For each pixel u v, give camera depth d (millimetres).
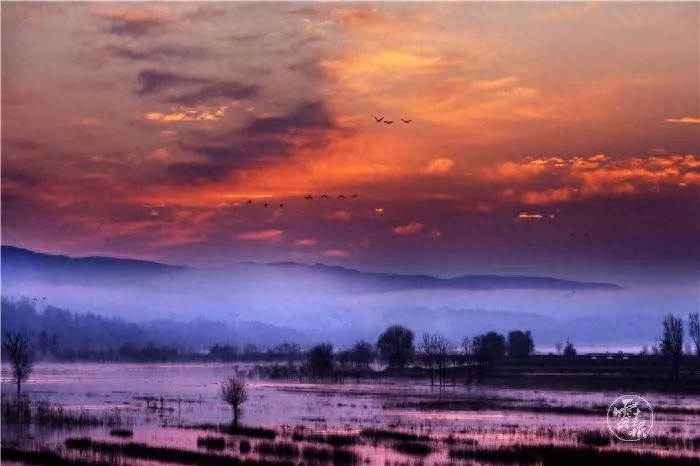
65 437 98625
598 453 81375
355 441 92000
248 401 154250
